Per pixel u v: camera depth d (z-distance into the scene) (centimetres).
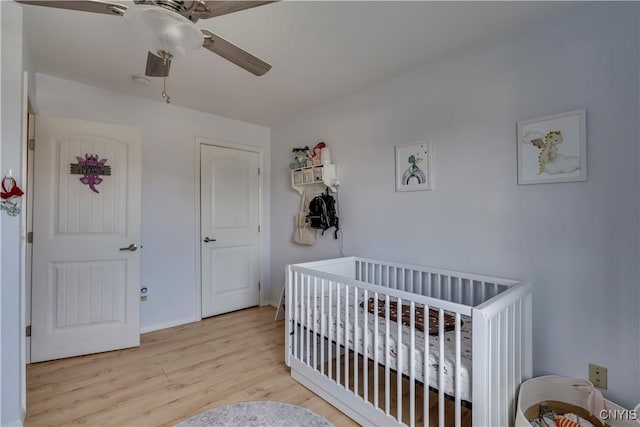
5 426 161
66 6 112
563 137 173
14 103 163
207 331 312
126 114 293
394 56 223
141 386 212
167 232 320
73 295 254
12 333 163
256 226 391
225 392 207
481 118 206
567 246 173
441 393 143
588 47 165
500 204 198
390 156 260
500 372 143
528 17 178
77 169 256
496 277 192
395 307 218
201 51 215
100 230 264
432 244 232
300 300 226
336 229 307
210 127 350
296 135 359
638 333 153
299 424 176
